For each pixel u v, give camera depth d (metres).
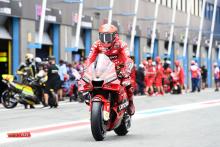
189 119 41.66
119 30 106.88
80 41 96.00
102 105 28.44
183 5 142.25
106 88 28.20
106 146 26.89
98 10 98.81
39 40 77.31
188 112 48.69
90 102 28.97
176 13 137.00
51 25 87.31
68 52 90.06
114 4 104.94
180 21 139.50
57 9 86.06
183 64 142.38
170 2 134.00
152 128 35.50
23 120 42.28
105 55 28.81
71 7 90.50
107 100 28.45
